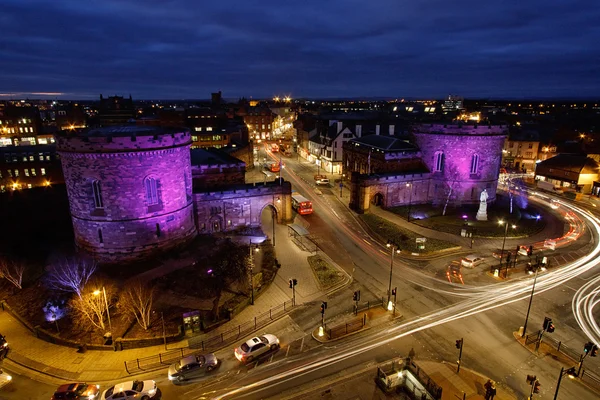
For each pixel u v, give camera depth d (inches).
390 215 2763.3
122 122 7116.1
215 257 2003.0
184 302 1656.0
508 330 1478.8
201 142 4928.6
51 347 1412.4
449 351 1364.4
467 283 1834.4
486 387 1090.7
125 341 1391.5
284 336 1460.4
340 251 2201.0
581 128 5167.3
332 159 4237.2
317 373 1267.2
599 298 1691.7
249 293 1717.5
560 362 1314.0
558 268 1973.4
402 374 1204.5
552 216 2785.4
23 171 3973.9
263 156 5477.4
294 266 2015.3
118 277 1817.2
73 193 1875.0
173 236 2052.2
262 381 1236.5
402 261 2064.5
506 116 7401.6
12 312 1601.9
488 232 2416.3
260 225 2534.5
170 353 1373.0
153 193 1940.2
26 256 2047.2
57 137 1813.5
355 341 1425.9
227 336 1466.5
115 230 1879.9
